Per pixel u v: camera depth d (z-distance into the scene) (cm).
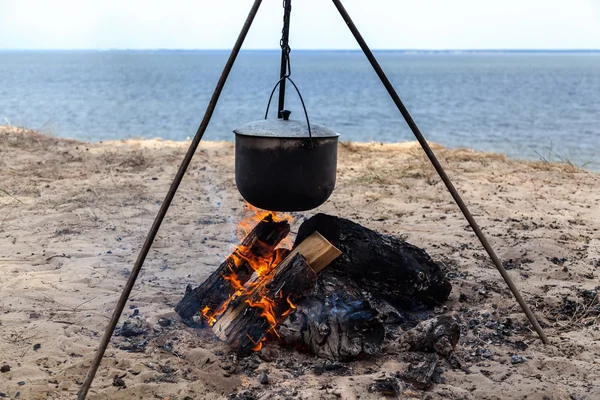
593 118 2967
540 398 328
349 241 418
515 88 5934
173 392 330
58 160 948
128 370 350
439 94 4934
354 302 373
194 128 2391
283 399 319
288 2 349
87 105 3312
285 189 351
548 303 453
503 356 376
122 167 913
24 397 320
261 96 4447
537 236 603
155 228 331
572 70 13050
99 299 448
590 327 417
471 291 477
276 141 342
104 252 550
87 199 724
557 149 1867
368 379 340
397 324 419
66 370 345
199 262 532
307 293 376
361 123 2675
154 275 502
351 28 362
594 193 801
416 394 330
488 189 802
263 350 371
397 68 14588
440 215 685
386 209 712
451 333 370
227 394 333
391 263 419
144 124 2481
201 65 15250
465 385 342
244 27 327
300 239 436
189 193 766
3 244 566
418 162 960
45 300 442
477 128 2512
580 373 356
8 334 384
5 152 980
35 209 682
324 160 354
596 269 521
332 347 362
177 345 376
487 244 399
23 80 6312
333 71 11712
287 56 360
